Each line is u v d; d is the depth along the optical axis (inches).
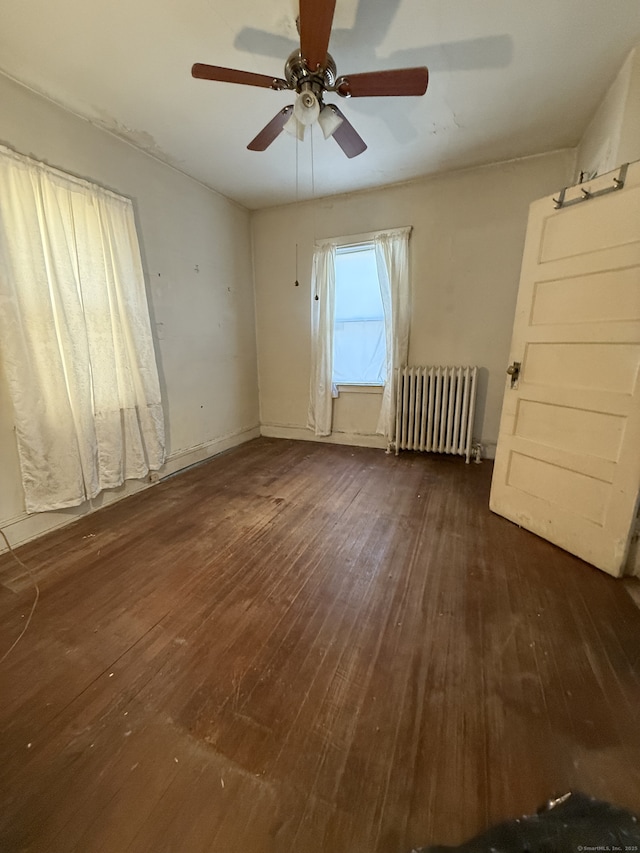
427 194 132.8
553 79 82.7
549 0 63.2
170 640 58.4
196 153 112.1
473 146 110.7
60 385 88.7
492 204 125.0
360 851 33.9
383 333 152.5
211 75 63.0
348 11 64.9
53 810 37.1
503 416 93.7
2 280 77.4
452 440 140.1
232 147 108.7
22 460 84.8
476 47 73.6
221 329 151.3
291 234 157.8
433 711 46.7
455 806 37.1
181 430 134.8
